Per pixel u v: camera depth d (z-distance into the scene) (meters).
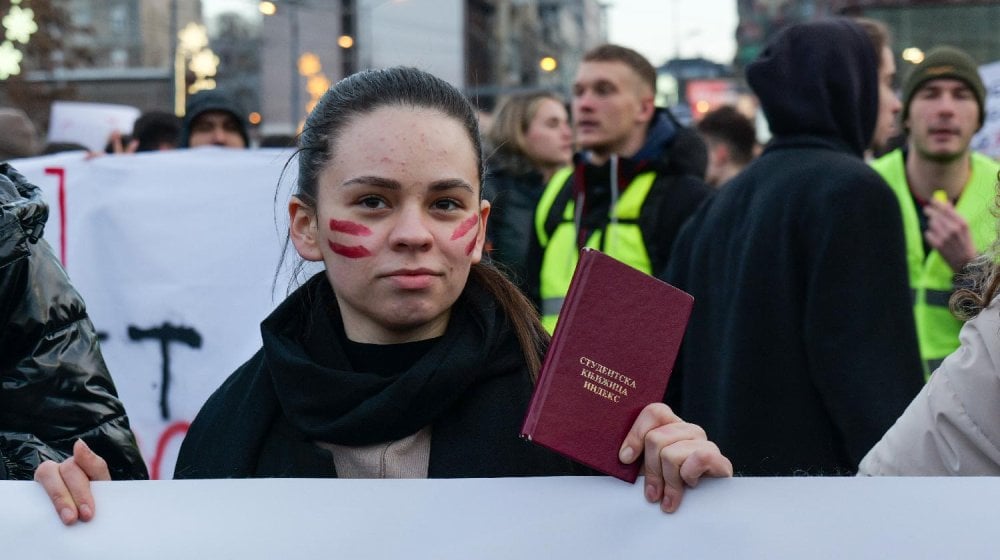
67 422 2.39
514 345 2.13
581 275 1.84
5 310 2.38
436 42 33.97
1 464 2.32
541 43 54.47
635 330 1.84
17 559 1.91
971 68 4.47
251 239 4.14
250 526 1.91
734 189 3.56
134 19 46.19
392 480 1.91
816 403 3.23
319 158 2.09
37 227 2.40
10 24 14.05
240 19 42.06
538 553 1.88
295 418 2.07
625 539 1.87
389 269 2.01
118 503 1.93
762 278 3.31
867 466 2.28
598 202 4.55
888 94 3.88
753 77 3.56
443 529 1.90
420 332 2.11
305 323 2.21
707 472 1.84
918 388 3.11
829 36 3.51
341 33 33.88
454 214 2.05
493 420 2.05
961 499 1.84
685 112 20.12
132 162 4.21
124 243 4.18
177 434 4.15
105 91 22.28
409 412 2.02
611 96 4.70
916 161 4.53
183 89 21.62
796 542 1.85
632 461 1.83
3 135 5.64
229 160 4.16
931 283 4.30
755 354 3.28
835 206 3.21
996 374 2.07
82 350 2.44
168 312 4.14
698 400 3.49
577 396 1.82
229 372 4.14
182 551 1.91
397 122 2.04
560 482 1.90
